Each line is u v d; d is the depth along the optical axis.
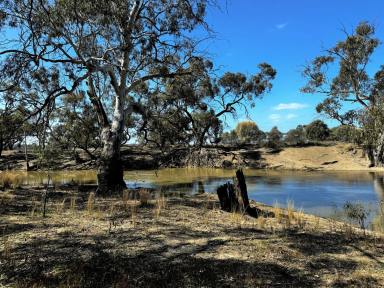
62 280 5.30
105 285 5.23
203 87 23.78
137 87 22.89
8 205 11.41
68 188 18.02
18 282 5.19
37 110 15.03
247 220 10.30
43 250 6.68
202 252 6.86
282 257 6.68
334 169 41.00
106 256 6.45
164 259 6.41
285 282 5.51
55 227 8.47
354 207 13.71
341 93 37.28
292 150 47.53
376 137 13.95
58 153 25.17
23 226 8.48
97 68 14.85
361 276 5.80
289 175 35.12
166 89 22.84
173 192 18.72
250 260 6.46
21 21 14.16
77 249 6.79
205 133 33.16
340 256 6.84
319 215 13.95
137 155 44.38
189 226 9.02
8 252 6.40
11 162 44.12
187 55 18.28
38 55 12.97
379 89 34.59
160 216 10.26
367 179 30.11
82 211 10.75
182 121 26.89
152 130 27.02
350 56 36.62
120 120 16.78
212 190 21.92
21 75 13.12
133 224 9.02
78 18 15.10
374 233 9.13
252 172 38.72
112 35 18.02
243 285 5.36
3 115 14.95
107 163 16.20
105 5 15.31
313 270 6.05
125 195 13.77
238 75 33.72
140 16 16.89
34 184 21.11
